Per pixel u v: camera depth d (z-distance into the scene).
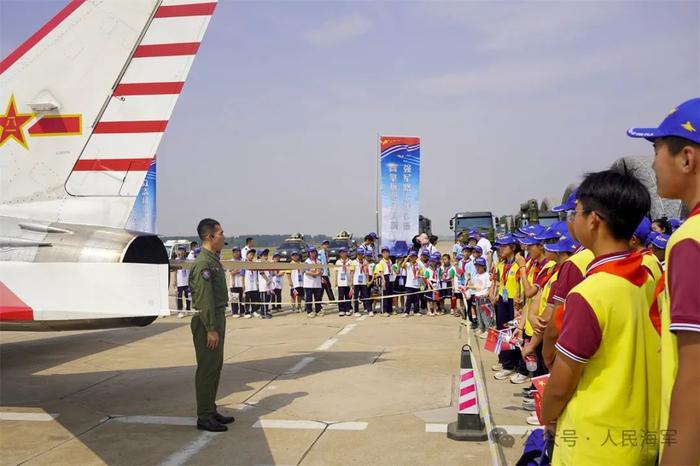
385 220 17.92
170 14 5.88
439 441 5.04
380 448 4.90
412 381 7.13
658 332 2.19
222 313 5.61
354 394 6.60
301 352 9.18
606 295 2.09
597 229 2.23
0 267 4.57
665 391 1.85
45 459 4.80
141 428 5.54
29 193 5.84
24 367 8.30
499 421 5.51
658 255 5.30
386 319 13.05
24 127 5.89
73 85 5.89
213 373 5.48
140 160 5.84
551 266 5.70
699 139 1.77
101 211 5.80
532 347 4.93
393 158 17.89
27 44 5.93
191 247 15.16
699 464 1.57
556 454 2.28
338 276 14.00
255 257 14.11
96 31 5.90
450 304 15.19
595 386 2.11
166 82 5.86
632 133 1.99
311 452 4.84
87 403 6.42
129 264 4.30
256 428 5.48
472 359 5.47
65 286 4.37
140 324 5.38
